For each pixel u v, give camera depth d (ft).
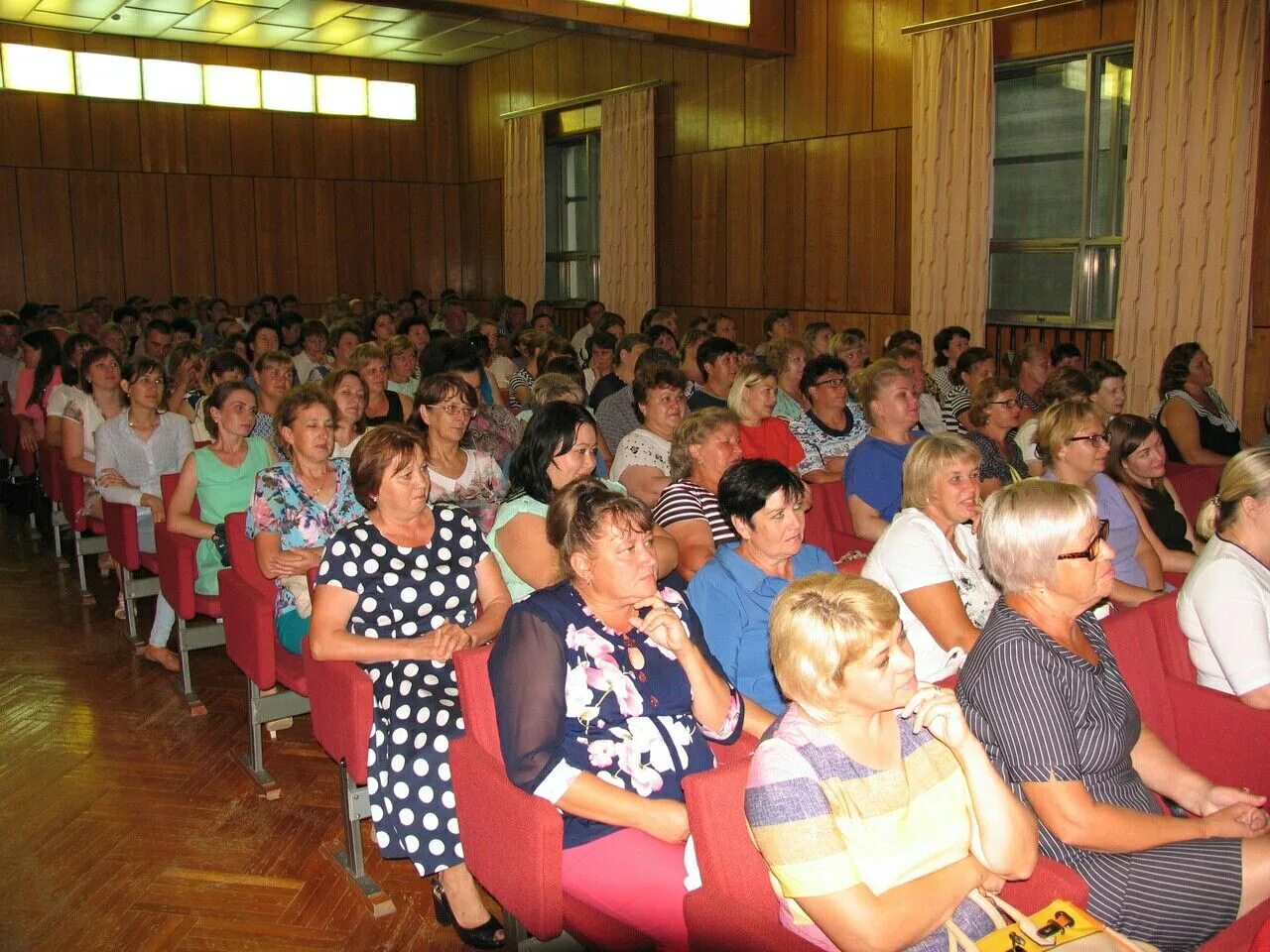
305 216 44.60
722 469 11.55
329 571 9.34
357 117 45.01
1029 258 27.43
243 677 14.92
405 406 19.01
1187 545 13.61
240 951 8.87
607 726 7.31
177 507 13.73
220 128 42.60
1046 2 25.23
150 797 11.52
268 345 26.40
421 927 9.28
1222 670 8.96
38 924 9.18
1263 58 22.22
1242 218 22.62
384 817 8.82
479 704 7.60
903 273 29.63
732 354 18.67
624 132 37.17
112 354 18.04
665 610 7.43
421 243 46.96
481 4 25.88
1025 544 7.16
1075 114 26.03
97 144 40.57
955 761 6.43
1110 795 7.27
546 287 42.70
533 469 10.07
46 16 36.58
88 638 16.51
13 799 11.46
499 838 7.11
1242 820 7.45
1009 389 15.56
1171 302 23.76
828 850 5.76
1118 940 5.98
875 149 29.94
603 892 7.09
